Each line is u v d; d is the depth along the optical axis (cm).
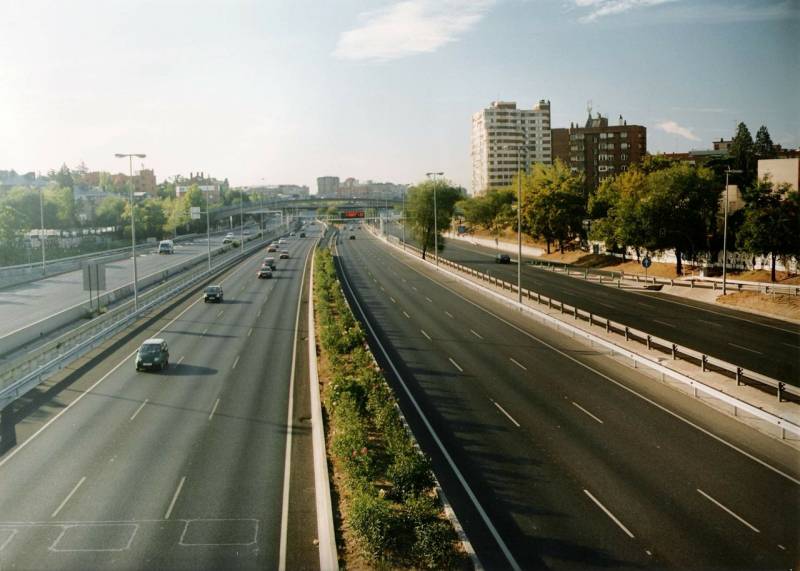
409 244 16062
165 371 4022
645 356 3972
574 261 11281
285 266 11525
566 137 19350
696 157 17200
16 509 2127
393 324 5694
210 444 2734
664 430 2864
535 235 12375
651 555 1811
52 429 2936
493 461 2530
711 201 7888
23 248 10531
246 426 2970
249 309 6625
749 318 5656
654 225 7988
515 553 1834
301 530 1988
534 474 2395
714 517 2034
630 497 2189
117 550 1864
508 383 3681
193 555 1838
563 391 3503
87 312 5966
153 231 17375
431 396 3447
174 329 5484
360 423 2627
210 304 6981
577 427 2917
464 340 4950
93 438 2812
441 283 8869
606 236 9819
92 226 16362
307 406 3278
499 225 15438
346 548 1856
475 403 3309
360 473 2186
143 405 3300
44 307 6569
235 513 2097
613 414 3100
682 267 8688
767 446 2664
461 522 2025
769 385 3328
